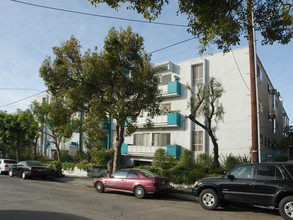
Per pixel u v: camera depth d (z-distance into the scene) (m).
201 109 15.52
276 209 8.76
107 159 22.47
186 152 18.08
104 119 14.42
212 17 8.47
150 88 13.88
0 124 28.09
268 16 9.02
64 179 18.78
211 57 20.34
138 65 14.53
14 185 14.45
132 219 7.09
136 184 11.20
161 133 22.62
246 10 8.88
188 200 11.11
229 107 18.78
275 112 29.45
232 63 19.17
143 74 13.67
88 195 11.55
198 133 20.27
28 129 25.67
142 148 22.81
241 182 8.16
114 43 13.86
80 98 14.55
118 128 15.44
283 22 8.95
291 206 7.01
